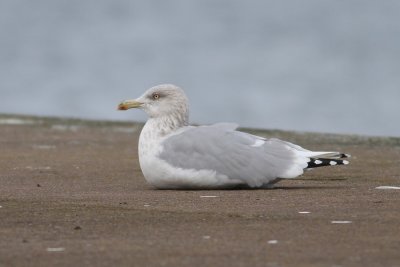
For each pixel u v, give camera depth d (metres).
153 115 11.34
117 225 8.49
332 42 53.22
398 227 8.24
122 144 17.03
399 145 16.95
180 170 10.91
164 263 6.97
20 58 51.66
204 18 59.16
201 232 8.12
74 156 15.15
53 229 8.32
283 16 58.53
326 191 10.77
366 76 46.91
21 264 6.98
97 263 6.99
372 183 11.62
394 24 56.16
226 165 10.84
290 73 47.84
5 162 14.27
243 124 39.59
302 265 6.86
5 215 9.07
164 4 62.19
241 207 9.50
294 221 8.60
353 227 8.26
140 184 11.79
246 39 54.84
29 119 21.31
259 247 7.47
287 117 40.59
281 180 11.94
